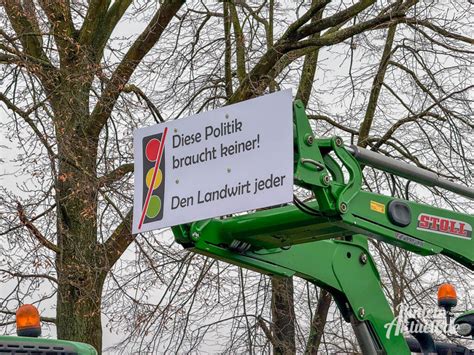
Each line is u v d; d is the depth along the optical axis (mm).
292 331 14992
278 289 14781
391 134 15617
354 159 6000
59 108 12273
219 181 5496
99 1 14539
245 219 6242
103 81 12617
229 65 15938
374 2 13773
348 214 5949
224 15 16094
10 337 5031
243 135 5453
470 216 6887
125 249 13789
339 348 15062
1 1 12195
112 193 12711
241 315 14711
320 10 15055
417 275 14461
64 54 13375
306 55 16797
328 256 7059
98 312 12945
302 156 5613
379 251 14133
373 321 7156
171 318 13625
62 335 13203
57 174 12109
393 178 8250
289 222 6105
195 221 5637
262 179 5344
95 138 13117
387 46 15602
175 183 5660
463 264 6953
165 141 5730
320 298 15641
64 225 12695
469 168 14195
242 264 6477
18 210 11883
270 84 15086
